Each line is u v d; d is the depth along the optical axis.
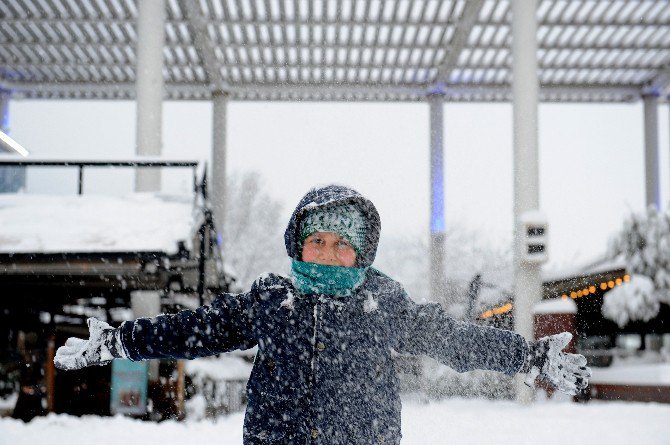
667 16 24.92
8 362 15.48
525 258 17.03
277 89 31.27
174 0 24.58
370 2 24.69
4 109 31.17
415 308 2.15
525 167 18.23
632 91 32.06
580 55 28.41
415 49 28.08
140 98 18.61
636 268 20.33
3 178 20.23
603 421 10.48
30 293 13.15
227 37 27.30
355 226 2.08
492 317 19.14
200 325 2.10
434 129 32.34
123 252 10.80
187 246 10.96
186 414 12.38
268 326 2.05
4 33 26.23
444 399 13.77
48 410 12.03
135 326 2.11
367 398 2.01
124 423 10.28
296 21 25.34
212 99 31.73
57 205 12.20
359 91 31.42
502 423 9.79
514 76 18.92
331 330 2.02
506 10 25.17
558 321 17.28
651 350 18.48
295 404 1.99
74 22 24.73
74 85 30.81
